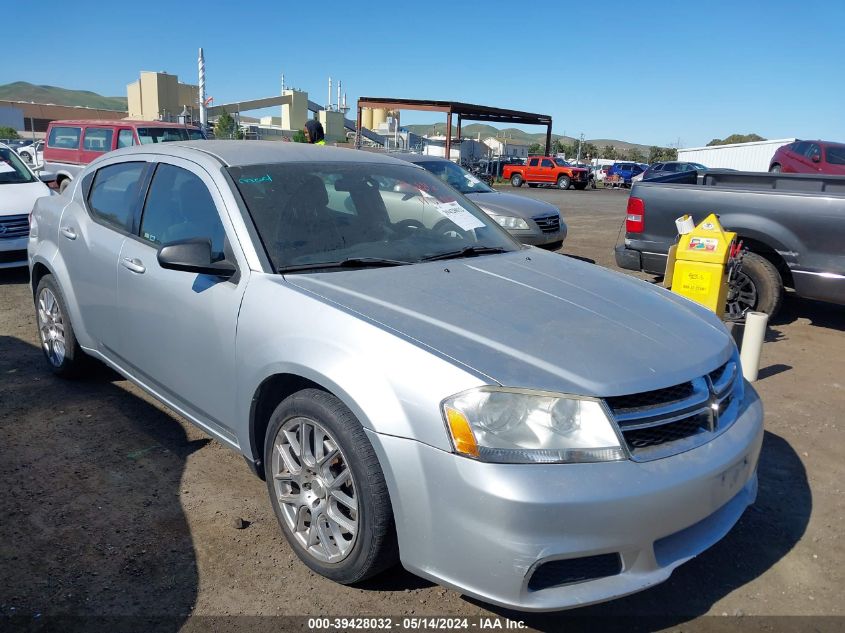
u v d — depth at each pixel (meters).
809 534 3.28
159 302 3.47
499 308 2.81
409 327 2.58
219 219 3.31
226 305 3.07
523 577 2.20
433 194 4.03
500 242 3.89
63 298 4.45
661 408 2.44
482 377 2.33
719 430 2.63
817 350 6.14
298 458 2.85
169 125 14.48
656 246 7.12
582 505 2.19
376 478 2.47
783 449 4.16
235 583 2.79
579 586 2.29
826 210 6.16
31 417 4.27
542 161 38.34
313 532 2.80
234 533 3.13
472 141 50.88
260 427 3.07
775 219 6.43
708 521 2.61
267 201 3.34
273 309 2.86
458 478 2.25
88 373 4.79
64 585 2.75
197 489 3.49
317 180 3.59
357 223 3.51
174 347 3.42
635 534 2.28
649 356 2.56
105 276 3.94
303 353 2.67
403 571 2.92
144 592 2.72
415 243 3.56
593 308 2.93
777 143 33.03
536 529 2.18
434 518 2.32
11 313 6.69
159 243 3.63
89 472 3.63
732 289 6.71
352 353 2.54
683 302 3.38
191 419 3.51
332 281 2.98
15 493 3.41
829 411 4.76
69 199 4.58
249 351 2.92
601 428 2.30
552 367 2.40
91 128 14.57
